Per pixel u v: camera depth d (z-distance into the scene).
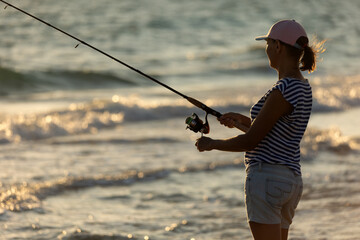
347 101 47.78
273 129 10.41
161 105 41.69
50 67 72.38
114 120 37.34
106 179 22.48
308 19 139.00
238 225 18.06
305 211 19.25
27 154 27.14
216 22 126.25
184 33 110.12
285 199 10.52
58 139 31.45
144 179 22.95
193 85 65.75
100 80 67.62
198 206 19.88
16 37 94.75
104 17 124.12
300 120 10.34
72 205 19.52
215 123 37.31
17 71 65.12
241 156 27.34
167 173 23.83
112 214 18.77
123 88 65.00
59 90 63.06
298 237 16.73
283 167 10.41
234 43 101.50
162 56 86.94
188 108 42.31
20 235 16.52
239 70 76.12
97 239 16.41
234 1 167.38
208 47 96.75
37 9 129.88
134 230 17.30
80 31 105.06
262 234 10.60
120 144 29.92
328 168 25.17
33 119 34.34
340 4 173.88
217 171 24.50
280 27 10.49
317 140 29.67
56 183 21.42
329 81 58.84
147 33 107.88
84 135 33.03
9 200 19.23
